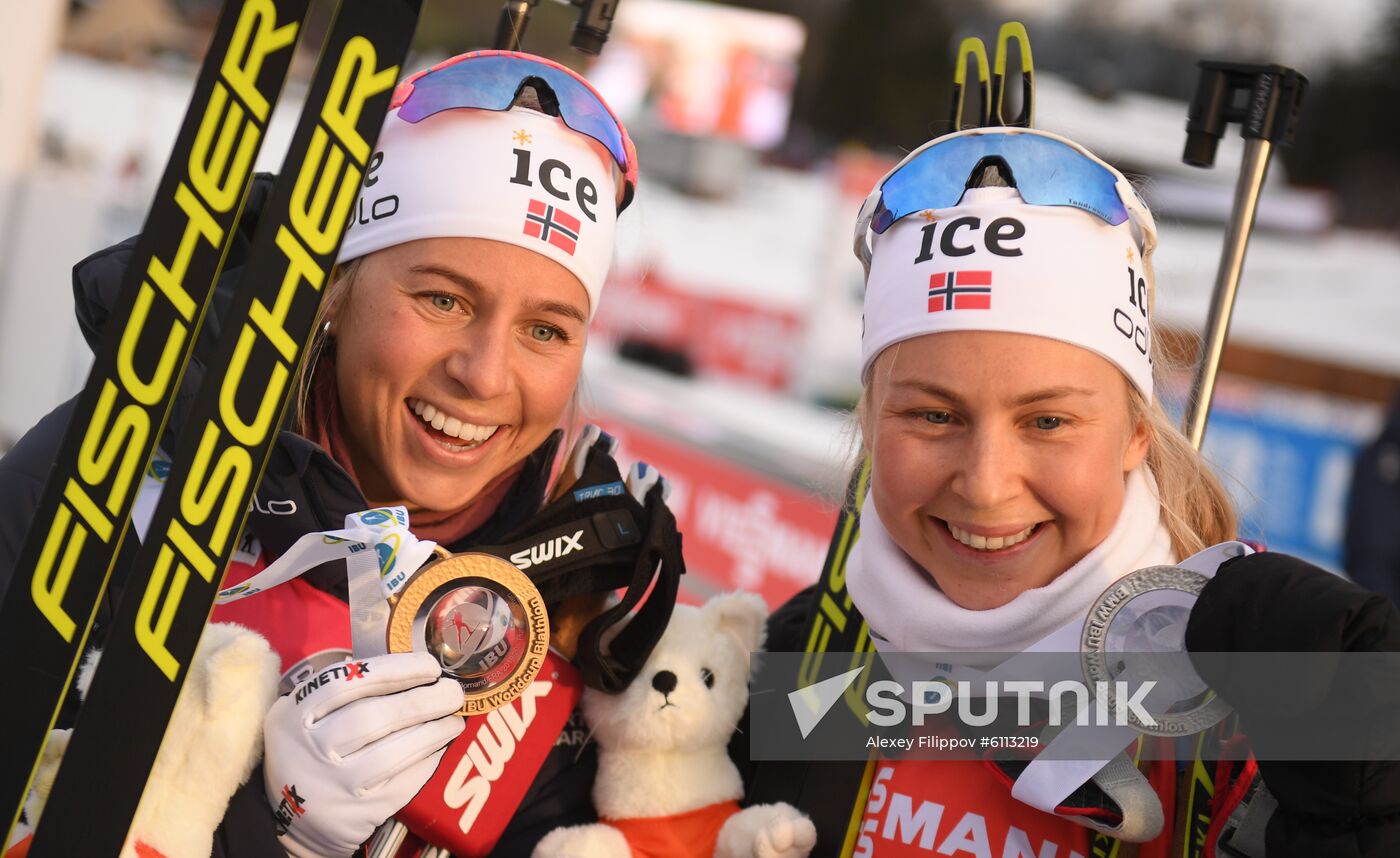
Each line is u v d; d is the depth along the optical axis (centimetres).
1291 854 120
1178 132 692
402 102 160
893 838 150
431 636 145
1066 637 143
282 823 136
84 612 126
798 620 187
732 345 709
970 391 140
